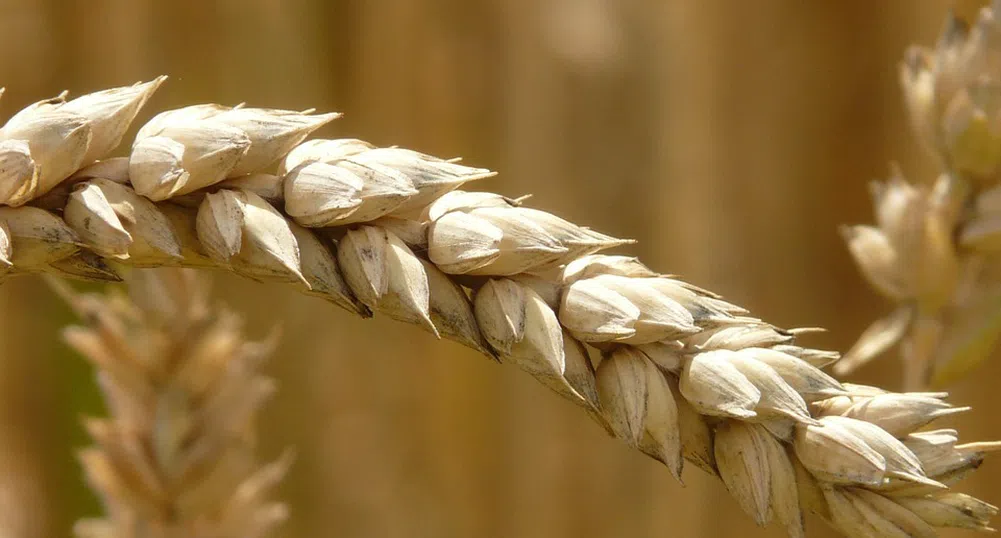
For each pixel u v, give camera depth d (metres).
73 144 0.19
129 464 0.25
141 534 0.25
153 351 0.24
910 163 0.46
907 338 0.25
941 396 0.20
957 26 0.24
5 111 0.48
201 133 0.19
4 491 0.47
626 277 0.20
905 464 0.20
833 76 0.48
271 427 0.48
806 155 0.48
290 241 0.20
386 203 0.20
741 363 0.20
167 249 0.20
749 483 0.20
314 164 0.20
